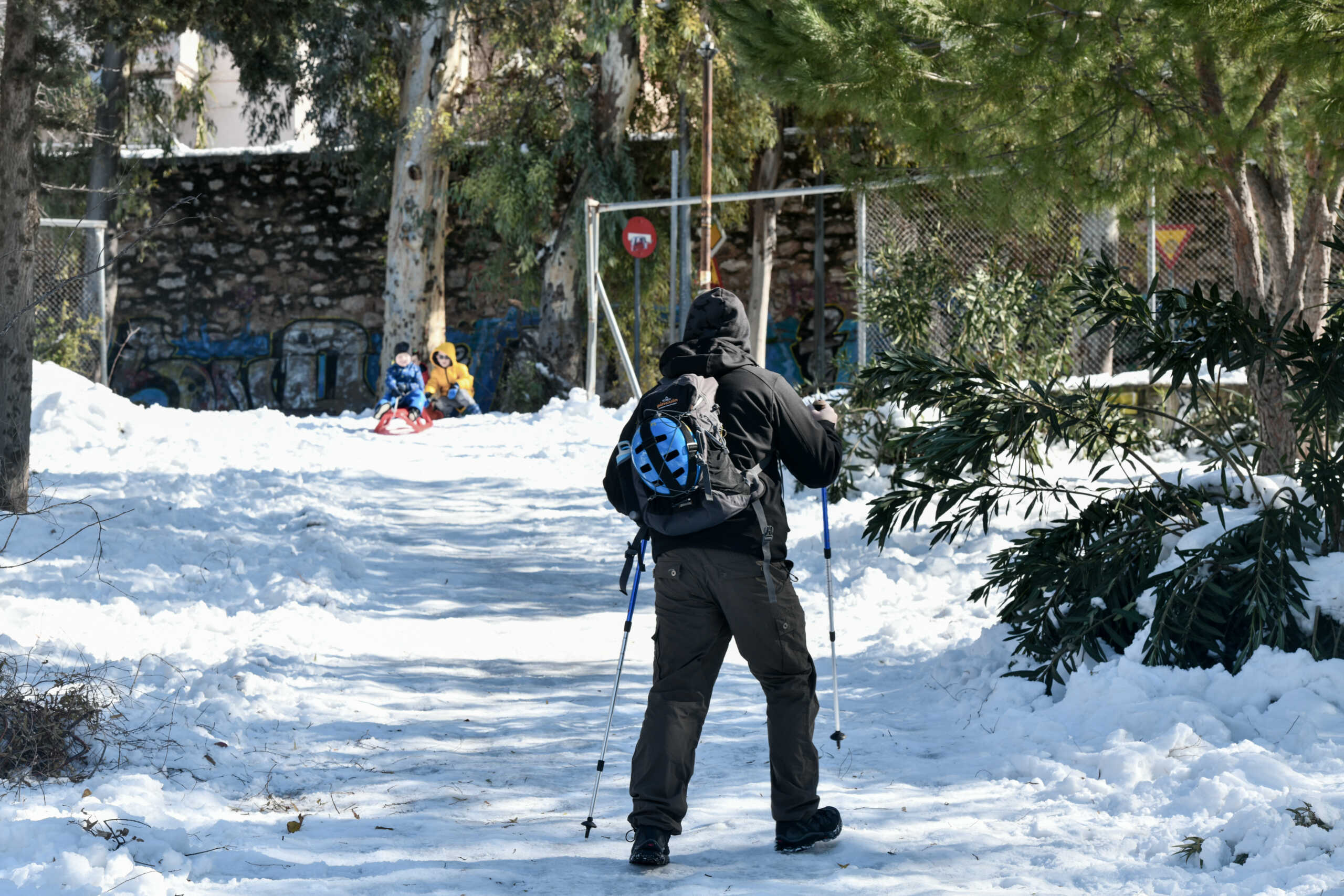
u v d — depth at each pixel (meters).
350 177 37.12
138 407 23.64
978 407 8.23
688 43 30.70
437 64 33.12
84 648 8.08
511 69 33.09
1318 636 6.67
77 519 12.39
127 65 33.94
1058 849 4.73
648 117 33.59
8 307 12.05
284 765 6.16
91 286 28.88
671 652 4.85
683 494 4.68
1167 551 7.61
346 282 37.44
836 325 33.88
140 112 35.19
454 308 36.88
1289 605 6.78
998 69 9.62
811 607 10.18
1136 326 8.10
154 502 13.59
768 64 10.52
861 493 14.44
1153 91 10.25
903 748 6.46
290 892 4.28
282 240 37.62
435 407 30.67
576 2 29.53
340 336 37.47
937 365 8.38
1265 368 7.54
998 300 15.42
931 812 5.35
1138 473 13.47
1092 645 7.23
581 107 31.41
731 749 6.59
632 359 33.28
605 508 15.78
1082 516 8.14
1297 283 10.67
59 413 20.66
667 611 4.85
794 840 4.84
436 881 4.48
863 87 10.03
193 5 14.53
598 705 7.57
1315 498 7.13
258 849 4.78
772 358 34.47
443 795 5.77
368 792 5.80
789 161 33.97
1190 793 5.16
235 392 37.75
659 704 4.82
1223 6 8.47
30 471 14.07
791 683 4.91
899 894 4.30
